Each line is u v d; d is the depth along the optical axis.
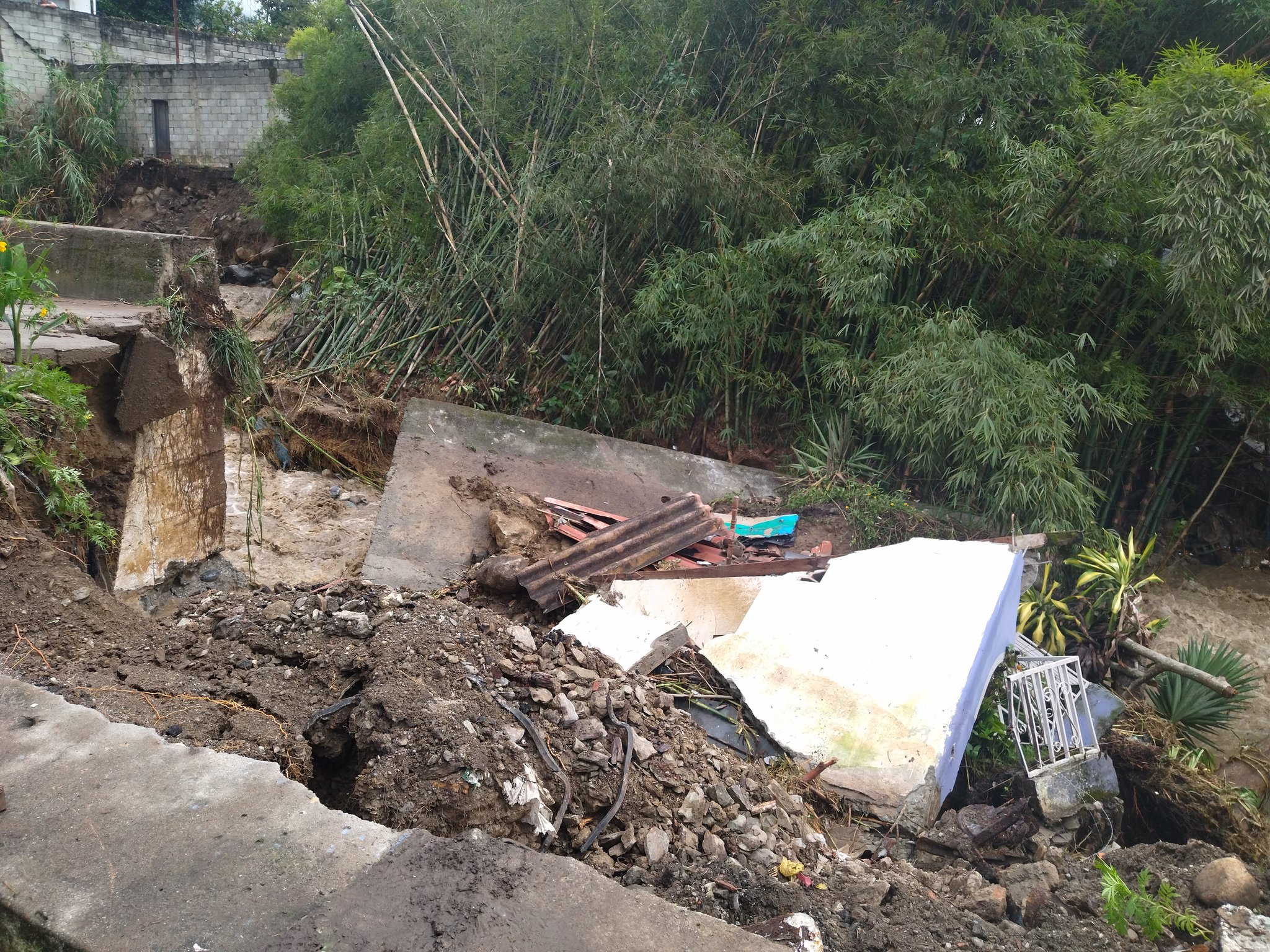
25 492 3.75
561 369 7.70
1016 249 6.43
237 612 3.20
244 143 14.40
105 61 15.24
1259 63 5.81
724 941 1.76
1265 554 7.33
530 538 5.75
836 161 6.80
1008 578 4.14
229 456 7.33
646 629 4.23
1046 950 2.47
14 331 3.67
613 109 7.28
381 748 2.52
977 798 4.01
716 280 6.66
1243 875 2.77
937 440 6.05
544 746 2.73
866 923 2.36
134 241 5.18
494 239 8.03
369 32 9.11
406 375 7.81
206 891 1.73
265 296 11.38
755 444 7.24
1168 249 6.43
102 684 2.68
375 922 1.69
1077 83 6.61
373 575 5.51
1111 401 6.13
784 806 3.11
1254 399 6.65
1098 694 4.57
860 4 7.18
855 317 6.79
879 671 3.88
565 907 1.80
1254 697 5.83
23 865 1.76
